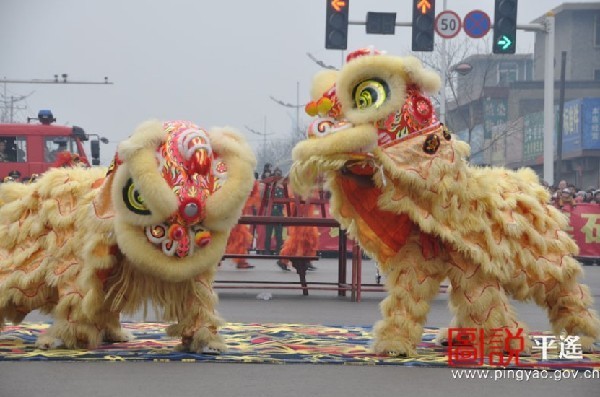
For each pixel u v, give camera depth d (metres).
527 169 10.91
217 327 9.88
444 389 8.21
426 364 9.26
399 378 8.66
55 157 37.19
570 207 26.48
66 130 37.19
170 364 9.21
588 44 64.56
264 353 9.88
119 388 8.04
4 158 37.03
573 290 10.34
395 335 9.78
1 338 10.85
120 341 10.70
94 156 36.97
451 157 9.63
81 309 9.80
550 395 8.05
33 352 9.71
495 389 8.25
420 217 9.53
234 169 9.57
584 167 56.06
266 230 24.64
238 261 25.02
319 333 11.66
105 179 9.70
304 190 9.78
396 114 9.54
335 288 16.86
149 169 9.15
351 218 10.12
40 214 10.16
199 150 9.37
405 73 9.64
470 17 27.38
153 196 9.11
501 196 10.09
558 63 65.25
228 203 9.45
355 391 8.05
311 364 9.30
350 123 9.55
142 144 9.23
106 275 9.83
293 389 8.09
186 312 9.77
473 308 9.70
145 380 8.40
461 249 9.61
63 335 9.91
